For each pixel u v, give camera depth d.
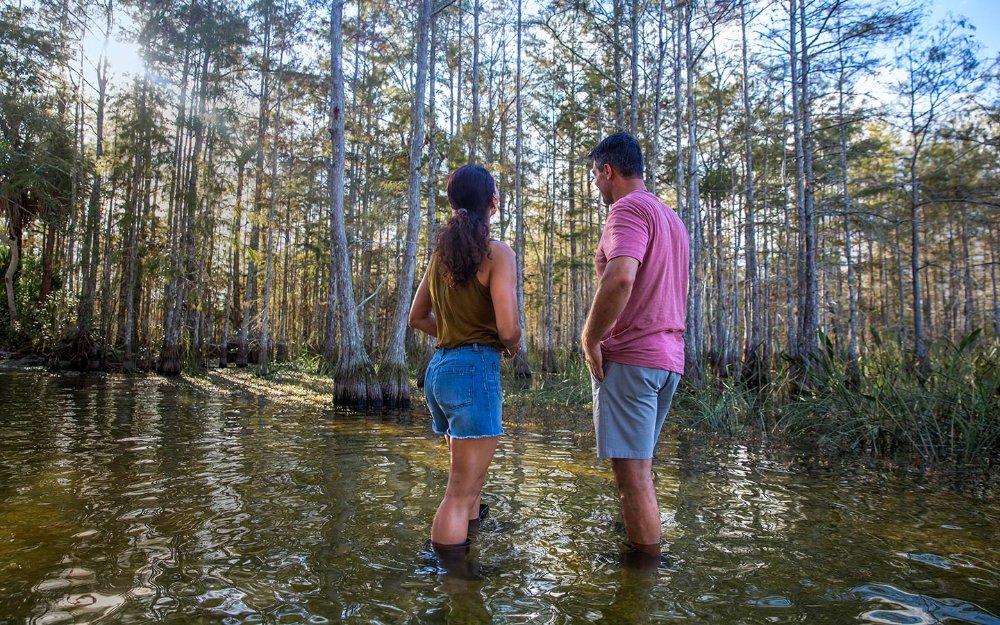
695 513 2.76
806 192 10.27
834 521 2.65
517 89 16.12
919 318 10.95
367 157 18.12
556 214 23.08
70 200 18.08
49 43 17.22
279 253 24.98
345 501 2.85
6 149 16.05
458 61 18.03
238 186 18.42
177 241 16.64
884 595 1.79
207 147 17.98
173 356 15.29
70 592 1.74
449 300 2.27
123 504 2.76
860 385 7.84
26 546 2.16
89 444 4.55
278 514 2.61
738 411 7.11
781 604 1.71
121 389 10.41
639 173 2.38
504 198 17.72
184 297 18.20
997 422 5.13
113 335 20.48
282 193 18.77
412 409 8.63
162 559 2.03
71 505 2.74
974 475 4.00
